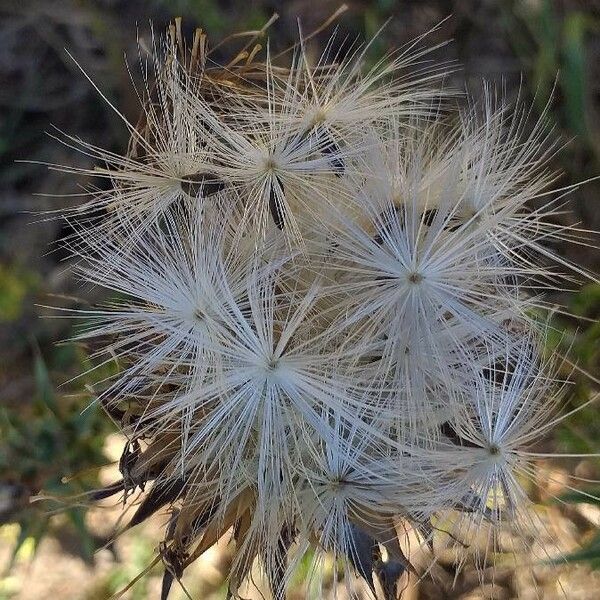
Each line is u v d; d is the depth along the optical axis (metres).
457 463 0.16
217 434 0.17
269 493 0.16
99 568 0.26
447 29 0.26
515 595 0.24
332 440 0.16
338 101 0.17
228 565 0.25
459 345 0.16
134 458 0.18
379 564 0.18
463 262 0.16
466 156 0.17
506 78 0.26
